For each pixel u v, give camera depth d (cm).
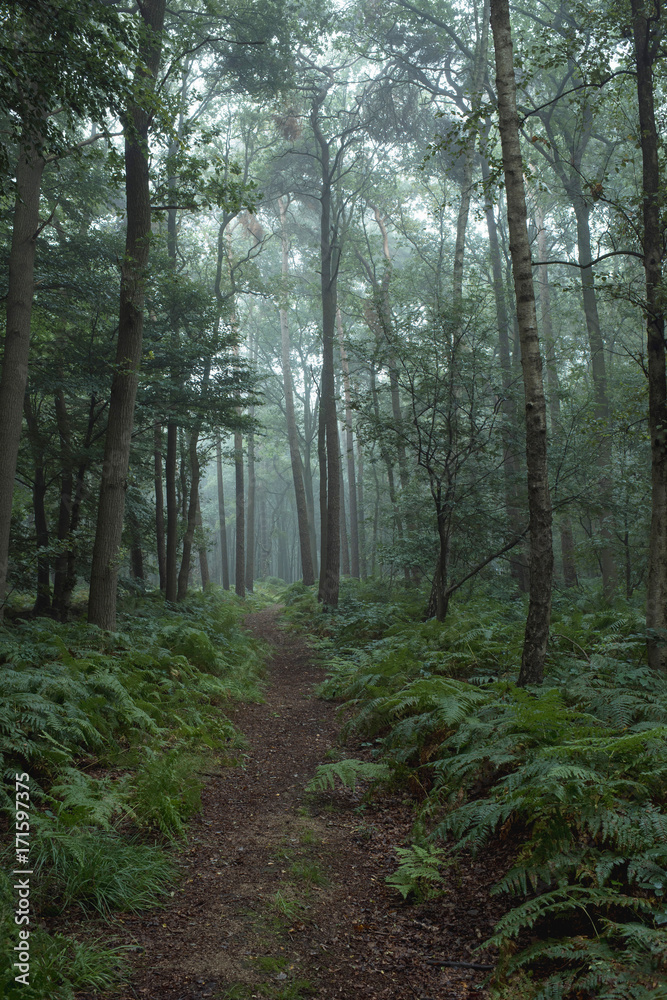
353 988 321
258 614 2378
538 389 686
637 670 628
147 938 355
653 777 397
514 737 488
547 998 275
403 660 855
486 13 1758
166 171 1078
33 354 1427
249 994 312
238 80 1988
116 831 462
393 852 469
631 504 1334
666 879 317
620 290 844
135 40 873
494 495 1354
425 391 1255
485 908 377
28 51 745
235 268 2464
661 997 252
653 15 812
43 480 1565
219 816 536
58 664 693
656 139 823
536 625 668
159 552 1922
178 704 770
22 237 1047
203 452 2066
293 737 780
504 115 715
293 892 412
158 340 1523
